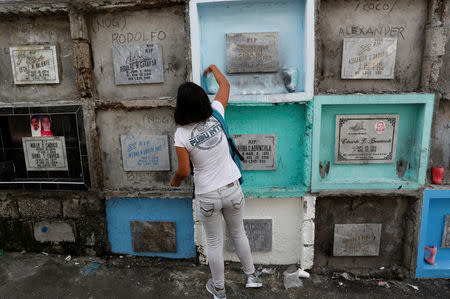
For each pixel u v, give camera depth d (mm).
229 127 2381
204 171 1808
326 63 2258
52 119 2514
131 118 2453
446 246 2438
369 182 2318
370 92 2254
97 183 2525
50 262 2609
